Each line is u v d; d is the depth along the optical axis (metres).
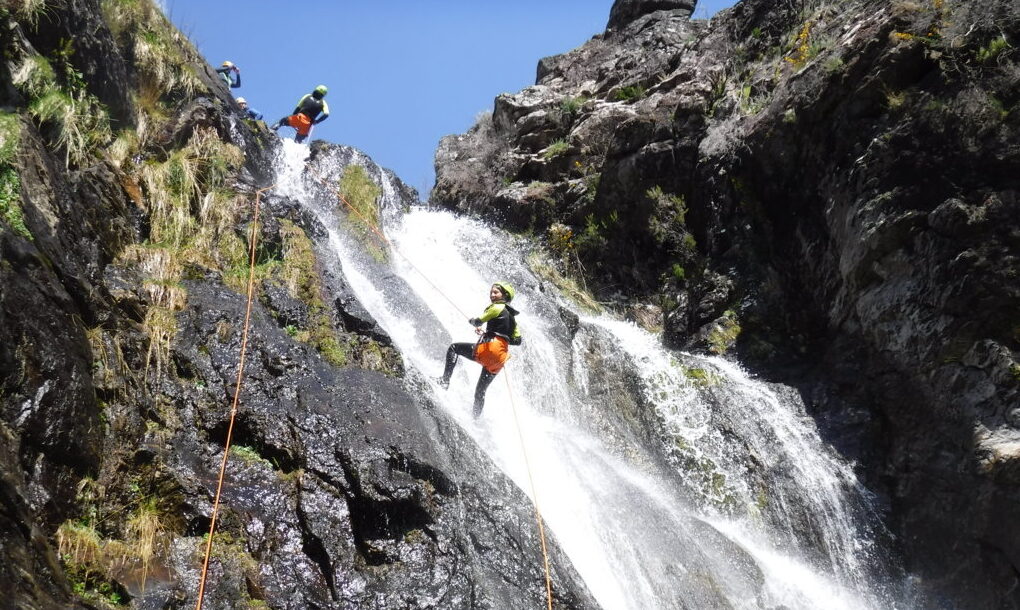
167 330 6.50
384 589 5.40
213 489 5.63
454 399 8.31
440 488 6.32
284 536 5.52
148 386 6.01
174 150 9.10
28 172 5.89
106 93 8.27
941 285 8.37
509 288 8.19
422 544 5.80
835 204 9.84
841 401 9.43
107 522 5.01
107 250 6.86
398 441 6.46
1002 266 7.98
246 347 6.77
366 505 5.83
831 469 8.89
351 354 7.54
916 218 8.63
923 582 8.16
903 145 8.99
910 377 8.80
